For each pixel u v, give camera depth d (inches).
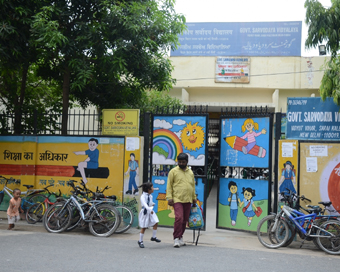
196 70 771.4
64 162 375.9
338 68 325.4
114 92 502.0
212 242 299.0
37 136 386.3
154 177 354.6
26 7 381.1
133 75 459.5
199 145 341.1
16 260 221.0
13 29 365.7
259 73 759.1
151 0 432.5
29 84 558.9
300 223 278.5
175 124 350.6
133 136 354.6
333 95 314.2
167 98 629.6
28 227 345.1
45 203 364.8
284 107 765.9
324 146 312.0
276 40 756.6
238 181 339.0
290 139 320.5
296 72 748.6
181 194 272.4
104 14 419.2
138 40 398.9
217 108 799.1
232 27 767.1
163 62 463.5
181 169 279.0
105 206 312.8
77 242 279.4
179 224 270.2
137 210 349.7
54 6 392.8
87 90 504.1
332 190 308.5
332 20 381.7
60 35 358.3
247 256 249.1
